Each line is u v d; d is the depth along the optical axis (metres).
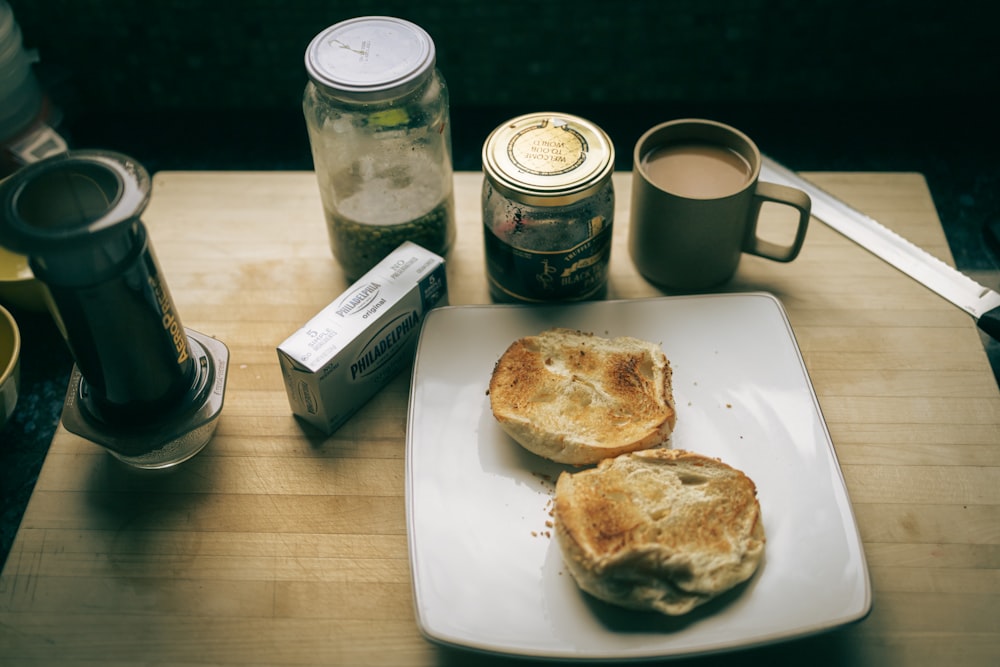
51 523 0.66
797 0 0.93
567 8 0.94
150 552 0.65
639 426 0.65
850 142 0.99
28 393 0.80
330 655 0.61
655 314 0.72
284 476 0.68
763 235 0.79
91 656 0.61
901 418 0.69
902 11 0.94
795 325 0.74
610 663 0.57
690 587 0.58
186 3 0.94
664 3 0.94
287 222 0.82
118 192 0.56
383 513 0.66
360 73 0.66
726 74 1.00
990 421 0.69
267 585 0.63
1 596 0.63
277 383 0.72
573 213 0.69
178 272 0.78
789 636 0.57
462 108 1.04
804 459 0.65
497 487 0.65
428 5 0.94
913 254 0.75
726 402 0.68
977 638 0.61
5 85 0.83
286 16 0.95
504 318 0.71
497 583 0.61
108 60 1.00
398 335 0.70
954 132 1.00
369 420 0.70
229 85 1.02
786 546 0.61
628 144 1.00
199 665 0.61
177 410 0.65
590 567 0.58
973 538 0.64
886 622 0.61
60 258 0.55
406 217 0.73
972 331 0.73
